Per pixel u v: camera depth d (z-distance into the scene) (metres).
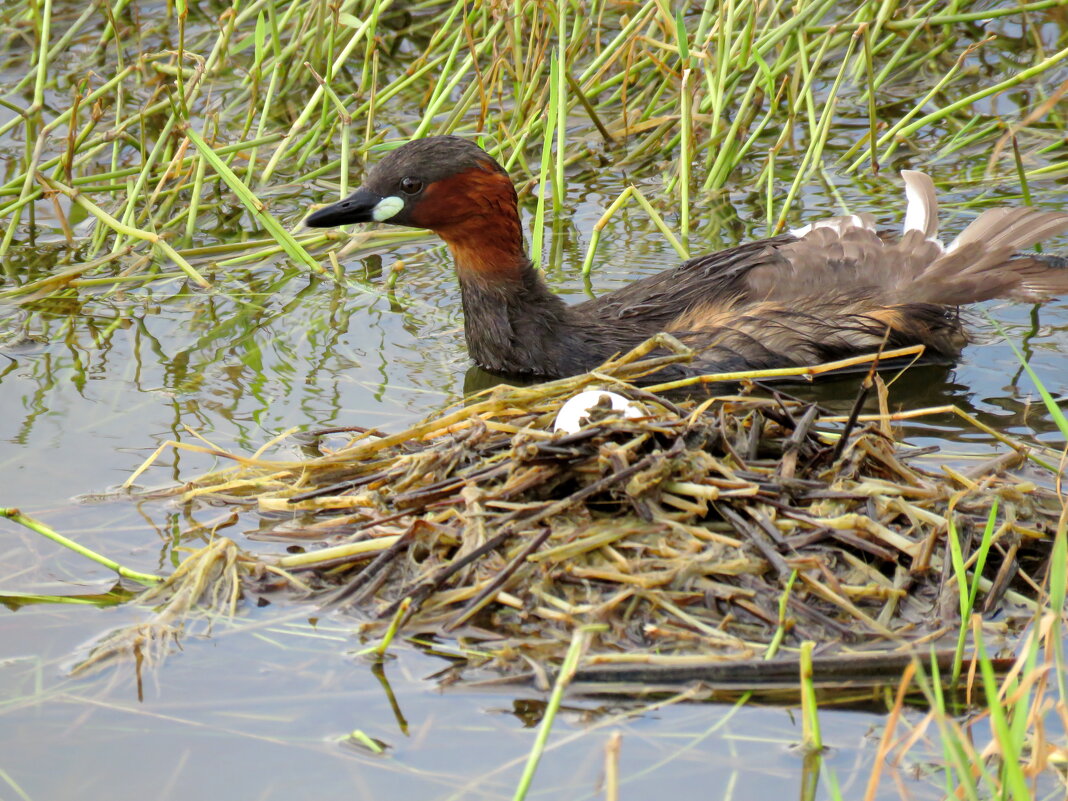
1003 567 8.34
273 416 11.20
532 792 6.82
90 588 8.84
